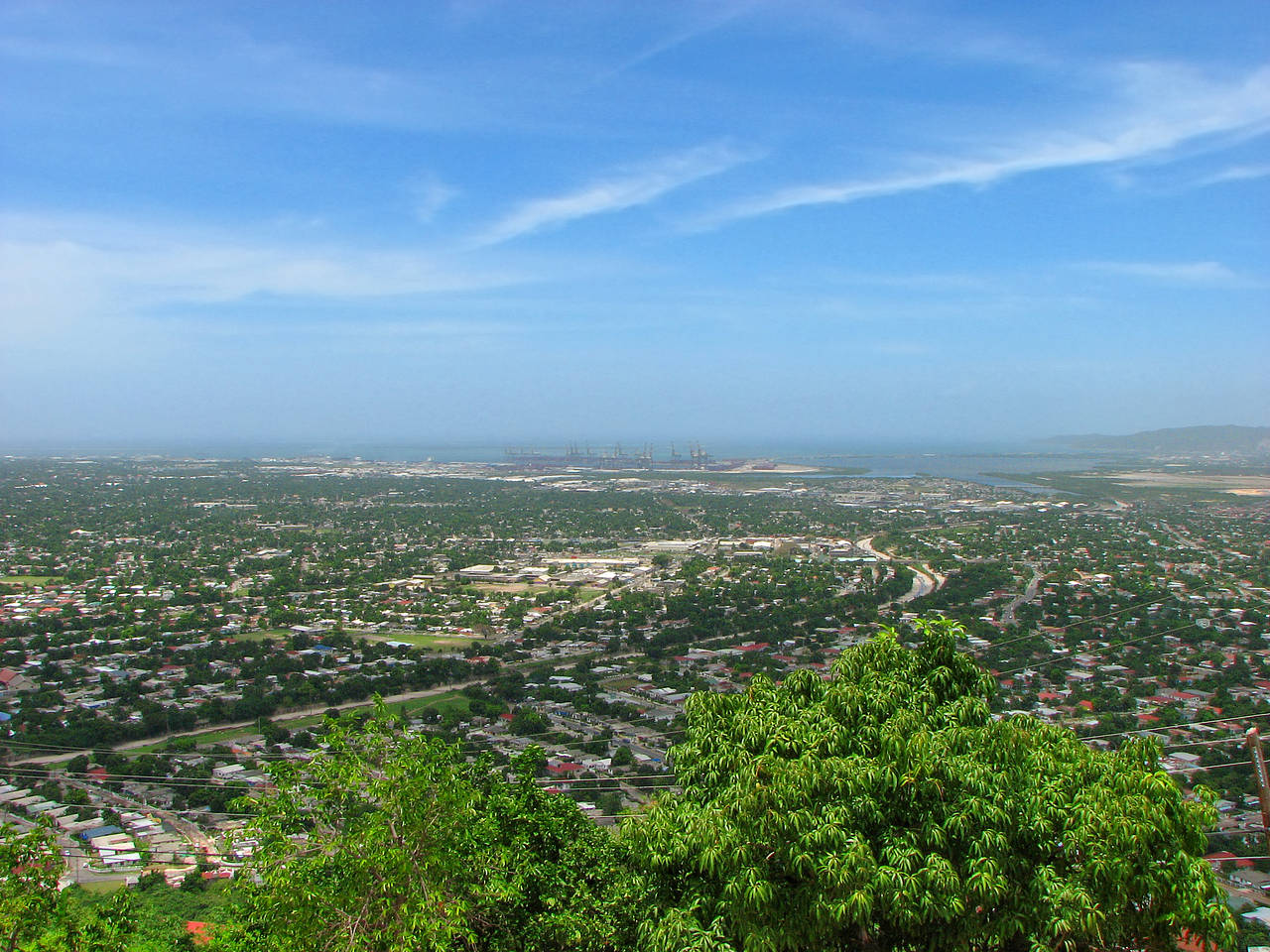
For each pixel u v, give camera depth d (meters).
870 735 14.53
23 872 15.09
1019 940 13.84
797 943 13.27
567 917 16.52
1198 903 12.20
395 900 15.03
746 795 13.35
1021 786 13.51
